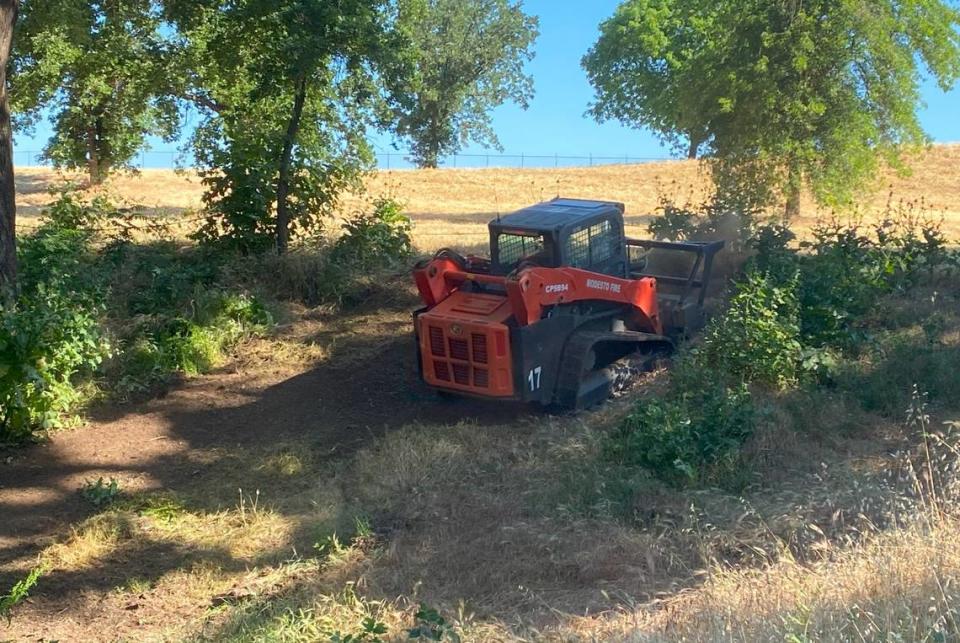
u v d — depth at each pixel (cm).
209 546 860
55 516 936
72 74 2341
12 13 1187
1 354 1068
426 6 1883
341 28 1540
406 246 1769
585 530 805
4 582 805
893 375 1068
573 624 638
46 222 1722
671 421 919
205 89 2095
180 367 1320
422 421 1117
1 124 1177
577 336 1067
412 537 835
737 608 567
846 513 773
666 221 1551
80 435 1138
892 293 1378
